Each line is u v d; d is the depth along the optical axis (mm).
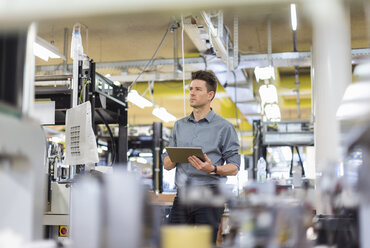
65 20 627
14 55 729
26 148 730
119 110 3330
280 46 7508
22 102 730
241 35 6848
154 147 6836
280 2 602
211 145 2252
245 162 7109
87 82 2750
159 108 9695
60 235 2518
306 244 729
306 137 6461
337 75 3961
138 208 692
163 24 6164
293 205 744
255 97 9062
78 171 2471
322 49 4004
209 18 4469
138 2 585
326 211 779
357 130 730
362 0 651
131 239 681
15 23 636
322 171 829
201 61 6938
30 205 719
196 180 2041
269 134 6566
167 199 2461
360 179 706
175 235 672
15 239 695
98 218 693
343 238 744
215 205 963
